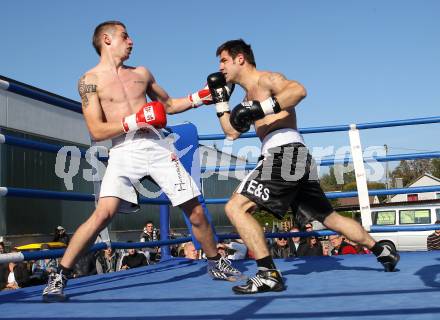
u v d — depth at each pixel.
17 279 7.68
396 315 2.42
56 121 15.46
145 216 18.83
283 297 3.10
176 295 3.43
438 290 3.08
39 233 15.36
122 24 3.71
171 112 4.03
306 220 3.82
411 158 5.45
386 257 4.01
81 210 17.17
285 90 3.28
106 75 3.60
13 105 13.79
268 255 3.36
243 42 3.63
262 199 3.42
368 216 5.38
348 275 3.99
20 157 14.52
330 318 2.43
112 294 3.61
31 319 2.73
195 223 3.92
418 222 12.31
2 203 14.09
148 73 3.86
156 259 10.59
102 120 3.57
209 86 3.79
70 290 3.87
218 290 3.59
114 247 4.59
